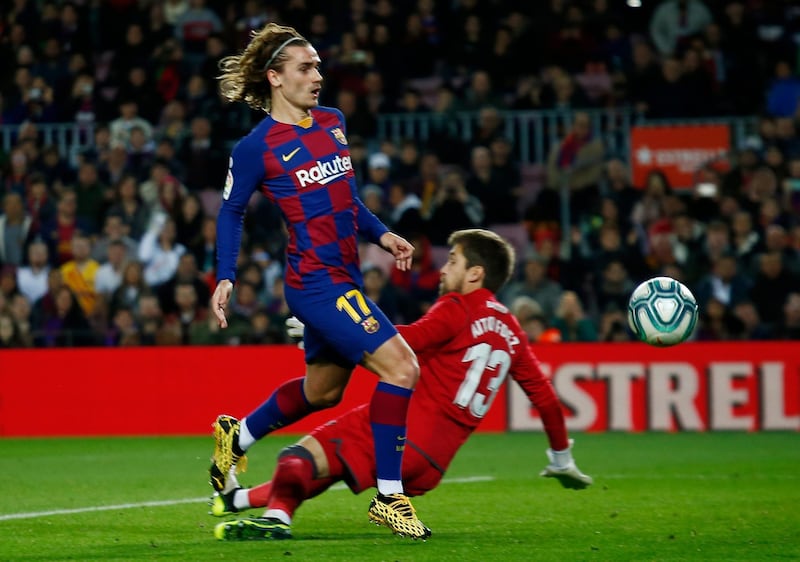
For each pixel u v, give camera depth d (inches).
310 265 705.6
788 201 2026.3
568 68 2420.0
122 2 2502.5
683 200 2116.1
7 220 2047.2
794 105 2331.4
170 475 1188.5
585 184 2132.1
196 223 1969.7
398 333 706.2
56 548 697.6
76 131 2325.3
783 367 1670.8
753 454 1397.6
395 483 712.4
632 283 1907.0
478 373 734.5
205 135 2182.6
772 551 684.1
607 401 1668.3
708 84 2282.2
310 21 2404.0
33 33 2477.9
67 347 1720.0
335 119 730.8
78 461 1336.1
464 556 653.9
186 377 1679.4
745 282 1861.5
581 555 663.8
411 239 1887.3
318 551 665.6
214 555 653.9
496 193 2081.7
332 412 1680.6
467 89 2311.8
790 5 2536.9
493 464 1295.5
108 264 1934.1
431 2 2463.1
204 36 2471.7
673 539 732.0
